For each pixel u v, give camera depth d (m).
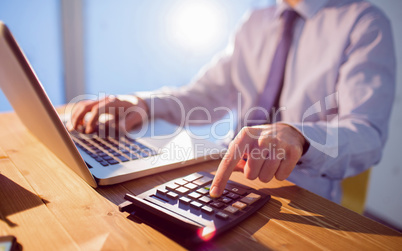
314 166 0.53
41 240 0.29
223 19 1.94
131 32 1.70
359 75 0.79
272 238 0.32
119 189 0.42
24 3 1.39
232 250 0.30
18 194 0.38
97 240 0.30
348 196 0.84
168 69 1.89
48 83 1.55
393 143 1.50
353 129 0.62
